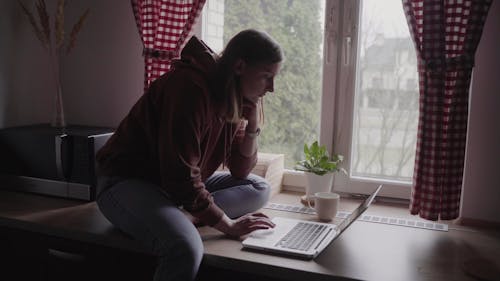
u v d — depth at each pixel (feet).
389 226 5.46
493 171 5.56
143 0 6.57
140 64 7.16
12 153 6.48
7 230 5.63
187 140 4.46
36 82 7.50
